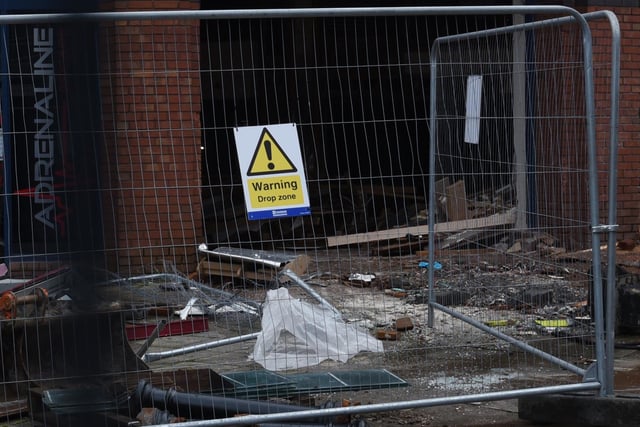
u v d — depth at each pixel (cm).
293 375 892
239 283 1418
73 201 290
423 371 954
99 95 304
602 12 814
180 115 1125
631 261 1234
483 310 1154
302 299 1156
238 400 739
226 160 1981
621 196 1597
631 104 1595
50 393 695
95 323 296
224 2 2052
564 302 1099
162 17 721
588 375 805
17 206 1028
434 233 1131
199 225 1280
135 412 738
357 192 2077
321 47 2164
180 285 1181
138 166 1052
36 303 780
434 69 1116
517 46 1021
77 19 266
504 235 1051
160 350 1031
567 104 959
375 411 732
